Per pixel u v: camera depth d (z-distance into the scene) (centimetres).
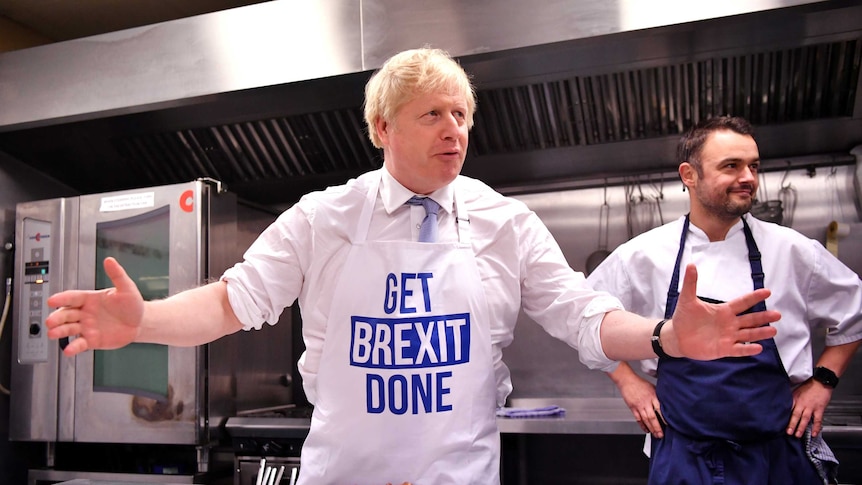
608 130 293
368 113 136
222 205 294
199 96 280
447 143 124
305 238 138
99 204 296
